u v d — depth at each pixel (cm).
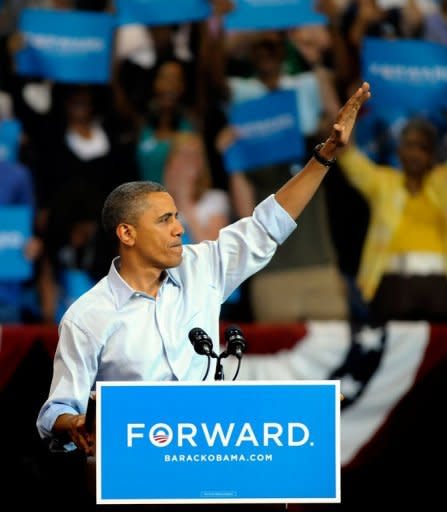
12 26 1727
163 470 712
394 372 1622
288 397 720
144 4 1742
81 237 1717
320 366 1612
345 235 1742
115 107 1741
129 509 792
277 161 1742
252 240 931
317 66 1756
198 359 901
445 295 1738
